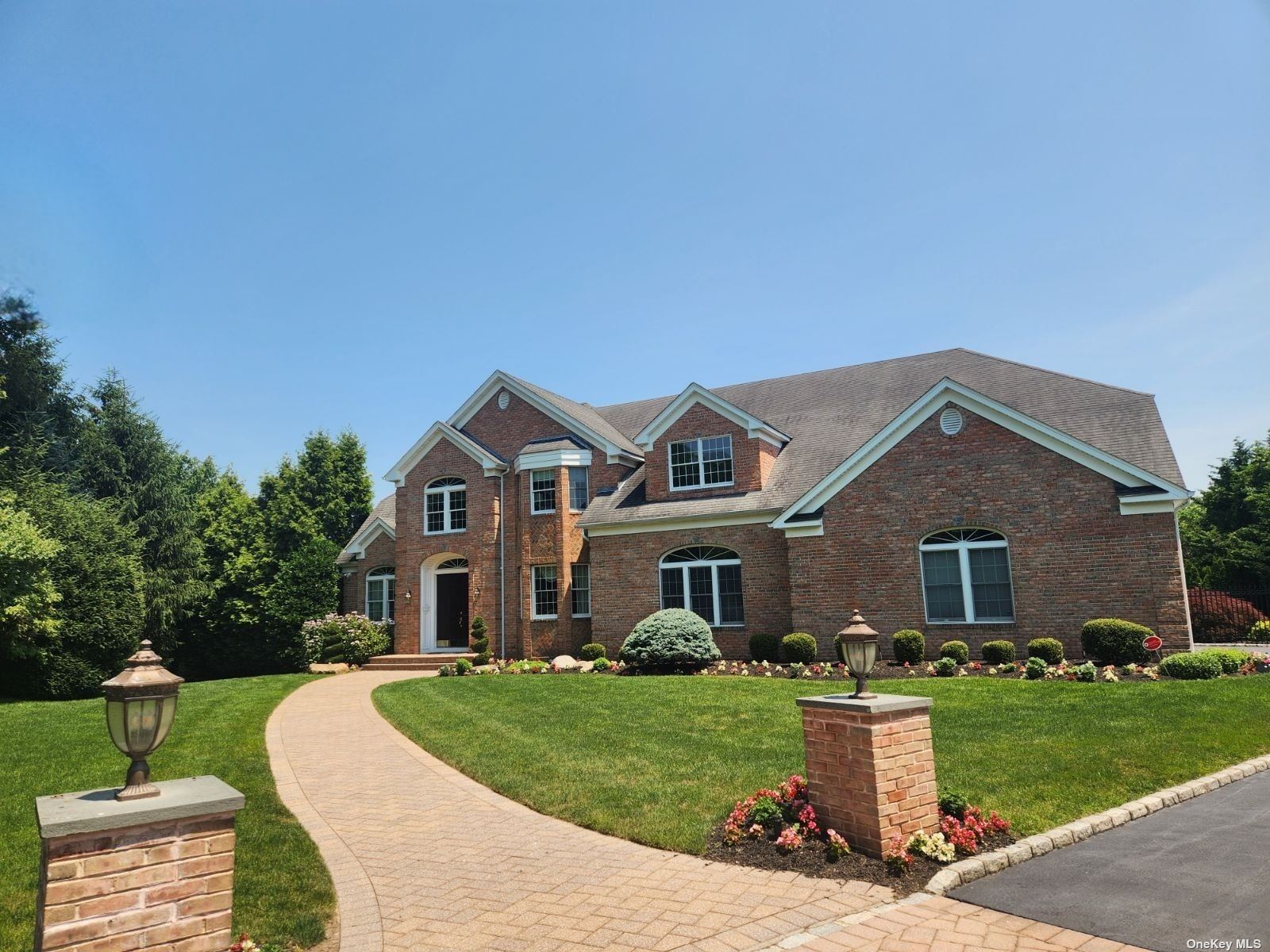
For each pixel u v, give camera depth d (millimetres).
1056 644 16562
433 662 25516
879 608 19078
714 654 19953
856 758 6770
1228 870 6035
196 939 4352
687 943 5246
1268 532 37188
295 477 48531
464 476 27641
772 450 24047
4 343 30484
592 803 8547
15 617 19750
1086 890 5812
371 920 5855
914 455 19094
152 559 30062
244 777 10328
